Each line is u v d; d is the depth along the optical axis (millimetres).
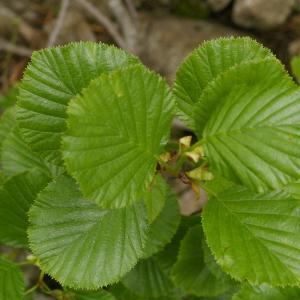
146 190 259
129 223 298
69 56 282
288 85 257
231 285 383
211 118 266
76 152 240
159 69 750
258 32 792
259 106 256
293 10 794
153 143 263
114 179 249
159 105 261
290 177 249
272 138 251
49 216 296
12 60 828
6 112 453
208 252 358
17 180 348
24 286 346
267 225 278
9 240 367
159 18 797
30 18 853
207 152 264
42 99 285
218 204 285
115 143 250
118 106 249
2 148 403
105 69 282
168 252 404
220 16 809
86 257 294
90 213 298
